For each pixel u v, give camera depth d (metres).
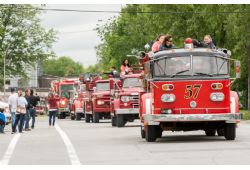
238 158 18.08
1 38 101.62
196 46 24.72
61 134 31.84
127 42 92.62
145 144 23.42
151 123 23.41
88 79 49.94
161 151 20.55
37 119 74.31
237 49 60.84
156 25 76.75
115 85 40.84
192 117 23.28
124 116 39.75
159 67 23.67
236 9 59.81
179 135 28.25
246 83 76.50
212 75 23.58
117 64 94.38
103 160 18.38
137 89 39.50
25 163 18.02
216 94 23.55
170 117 23.28
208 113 23.52
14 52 102.94
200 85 23.53
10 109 36.38
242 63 68.19
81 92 60.34
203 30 71.56
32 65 104.31
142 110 24.25
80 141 26.12
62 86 73.44
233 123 24.06
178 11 73.31
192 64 23.61
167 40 24.56
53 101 45.03
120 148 22.05
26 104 35.50
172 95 23.53
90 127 40.34
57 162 18.08
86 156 19.64
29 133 34.31
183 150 20.64
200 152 19.89
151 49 26.83
